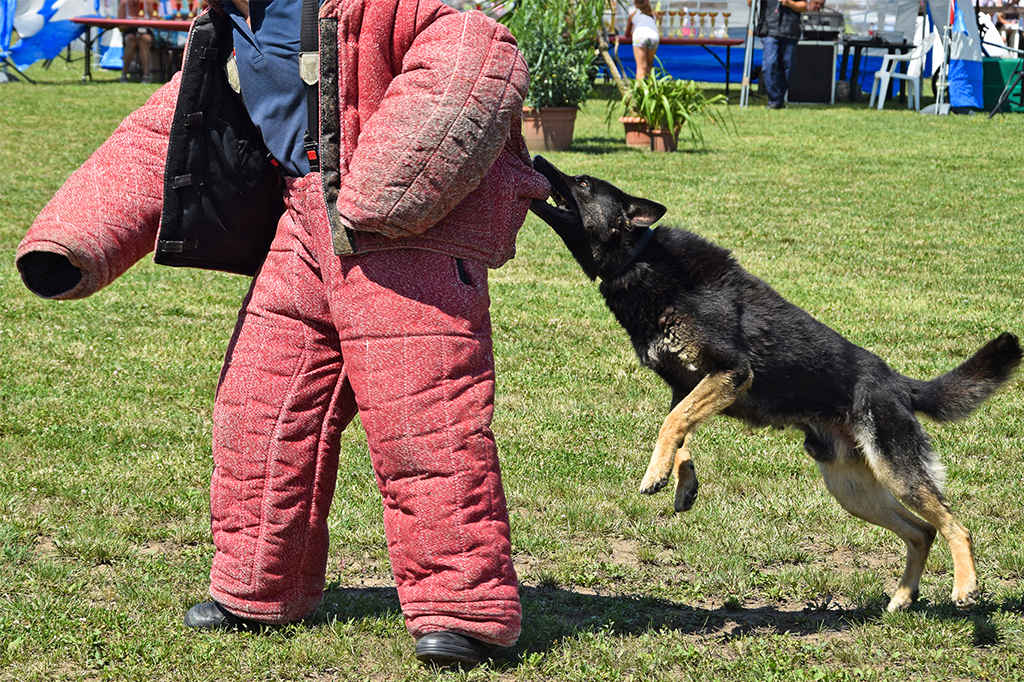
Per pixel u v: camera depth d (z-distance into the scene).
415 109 2.77
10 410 5.43
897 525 3.88
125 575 3.76
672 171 13.64
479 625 3.02
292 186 3.05
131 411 5.52
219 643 3.19
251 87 2.99
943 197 12.42
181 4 22.92
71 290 3.04
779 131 17.56
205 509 4.38
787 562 4.16
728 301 3.98
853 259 9.51
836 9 22.62
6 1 22.70
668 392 6.12
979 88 20.38
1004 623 3.52
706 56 24.89
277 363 3.13
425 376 2.96
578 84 14.80
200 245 3.09
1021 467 5.03
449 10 2.90
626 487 4.79
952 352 6.82
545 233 10.70
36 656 3.12
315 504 3.24
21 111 17.31
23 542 3.99
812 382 3.90
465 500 2.98
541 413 5.73
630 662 3.20
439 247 2.98
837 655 3.31
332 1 2.91
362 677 3.08
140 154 3.10
